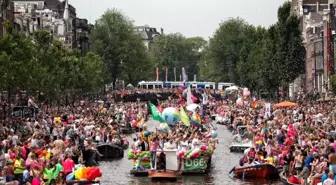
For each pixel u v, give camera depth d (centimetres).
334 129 8131
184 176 7288
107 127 9950
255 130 9481
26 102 11031
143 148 7525
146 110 17738
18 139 6906
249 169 6988
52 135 8194
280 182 6731
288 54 17162
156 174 7069
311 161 5866
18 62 9888
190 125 9869
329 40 17050
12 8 15762
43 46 13875
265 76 17600
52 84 12812
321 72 19375
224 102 19188
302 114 10231
